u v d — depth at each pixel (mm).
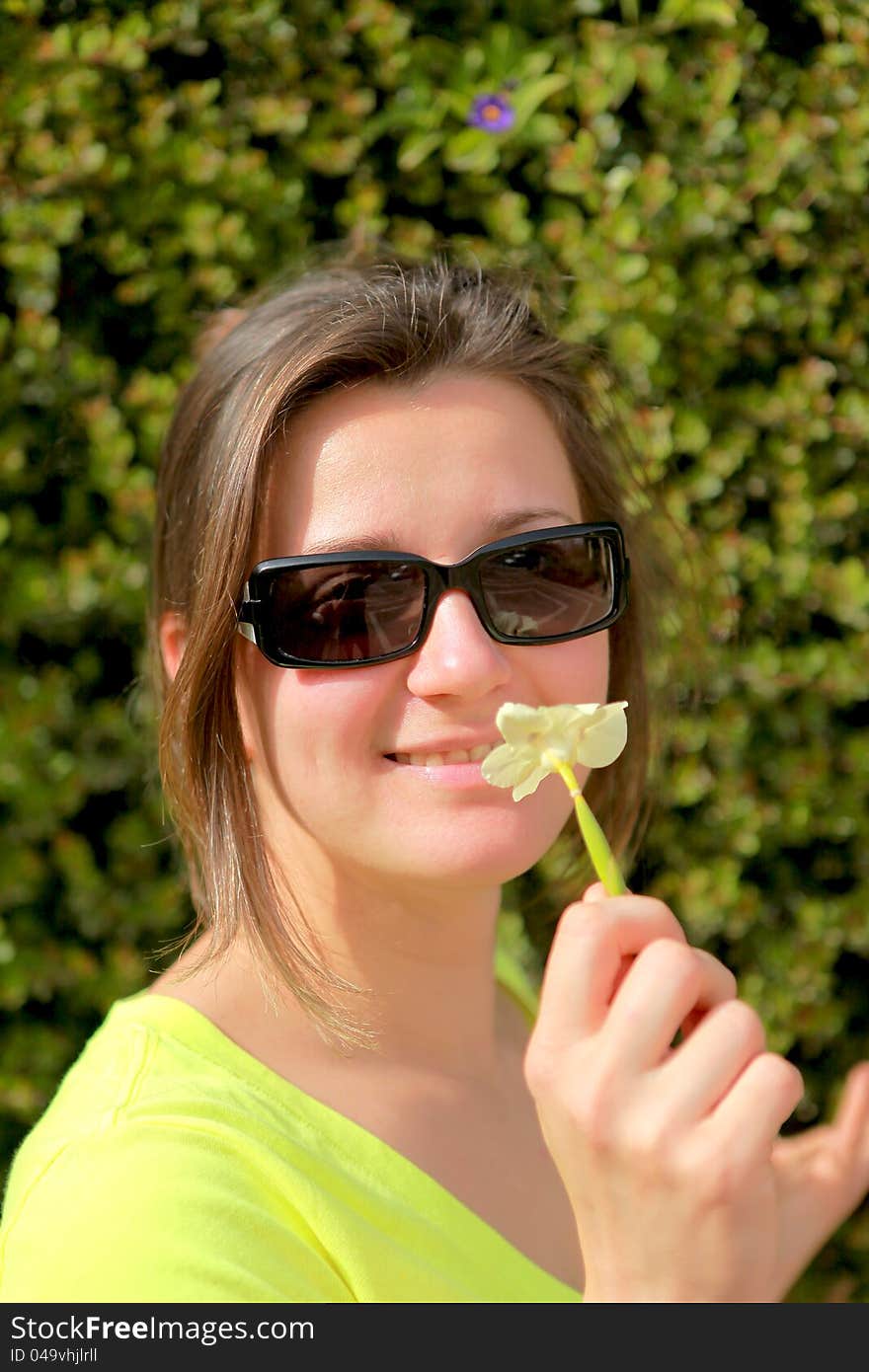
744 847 1529
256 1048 811
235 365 864
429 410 815
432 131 1405
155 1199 725
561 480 862
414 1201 786
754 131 1459
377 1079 829
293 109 1381
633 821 1032
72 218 1330
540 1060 660
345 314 833
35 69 1332
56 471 1400
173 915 1420
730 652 1502
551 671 824
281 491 819
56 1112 791
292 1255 737
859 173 1494
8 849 1385
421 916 844
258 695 831
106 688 1448
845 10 1508
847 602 1534
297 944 839
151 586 1007
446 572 801
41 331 1338
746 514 1570
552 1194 863
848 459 1551
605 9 1466
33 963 1397
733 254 1486
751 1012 656
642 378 1411
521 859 800
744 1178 637
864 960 1688
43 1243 726
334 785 804
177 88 1410
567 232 1431
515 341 852
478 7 1424
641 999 654
